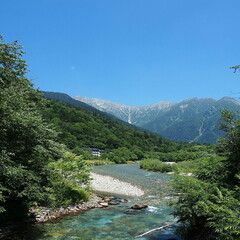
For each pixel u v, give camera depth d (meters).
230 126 9.00
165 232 10.85
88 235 10.34
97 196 20.02
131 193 22.84
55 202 14.20
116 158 94.56
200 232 8.75
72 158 19.47
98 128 147.75
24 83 13.55
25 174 10.40
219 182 8.34
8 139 10.55
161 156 110.94
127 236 10.32
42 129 11.44
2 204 11.18
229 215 6.11
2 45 12.58
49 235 10.04
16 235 9.70
